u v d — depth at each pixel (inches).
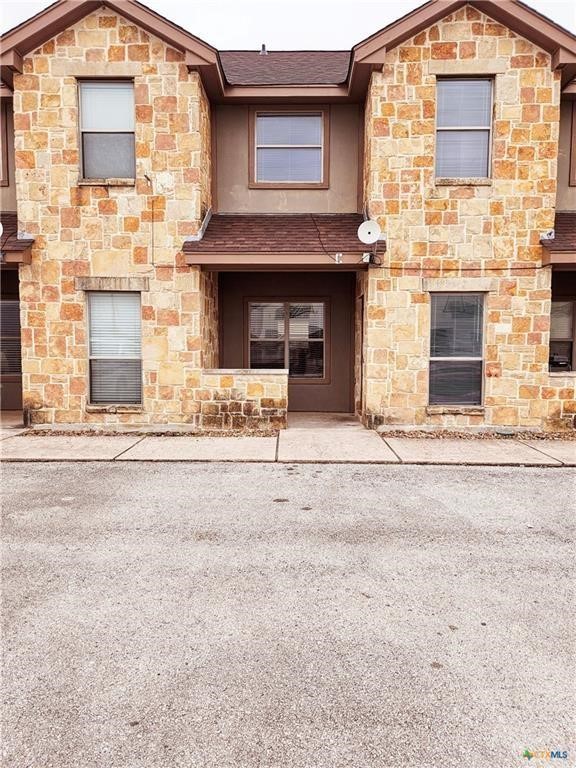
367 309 391.2
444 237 381.1
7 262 381.7
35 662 128.9
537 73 370.9
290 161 446.6
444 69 371.6
